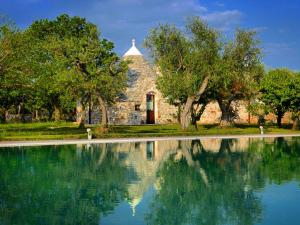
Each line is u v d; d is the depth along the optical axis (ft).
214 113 256.32
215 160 100.22
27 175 79.00
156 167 89.71
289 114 256.32
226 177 78.38
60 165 90.99
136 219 51.31
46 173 81.15
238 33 184.75
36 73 157.89
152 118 249.75
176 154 110.52
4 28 150.41
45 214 52.26
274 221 50.55
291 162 97.40
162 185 70.95
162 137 153.89
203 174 81.35
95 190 66.59
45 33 246.27
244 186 70.13
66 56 163.53
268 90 202.59
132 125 231.50
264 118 250.37
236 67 185.57
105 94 167.53
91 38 169.89
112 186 69.92
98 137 146.92
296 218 51.67
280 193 64.80
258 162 97.45
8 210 54.03
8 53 147.84
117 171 84.33
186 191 66.49
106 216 52.42
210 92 191.01
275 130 196.24
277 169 87.35
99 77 156.56
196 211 55.31
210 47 177.58
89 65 159.12
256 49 185.88
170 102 200.95
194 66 179.42
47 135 147.95
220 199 61.31
